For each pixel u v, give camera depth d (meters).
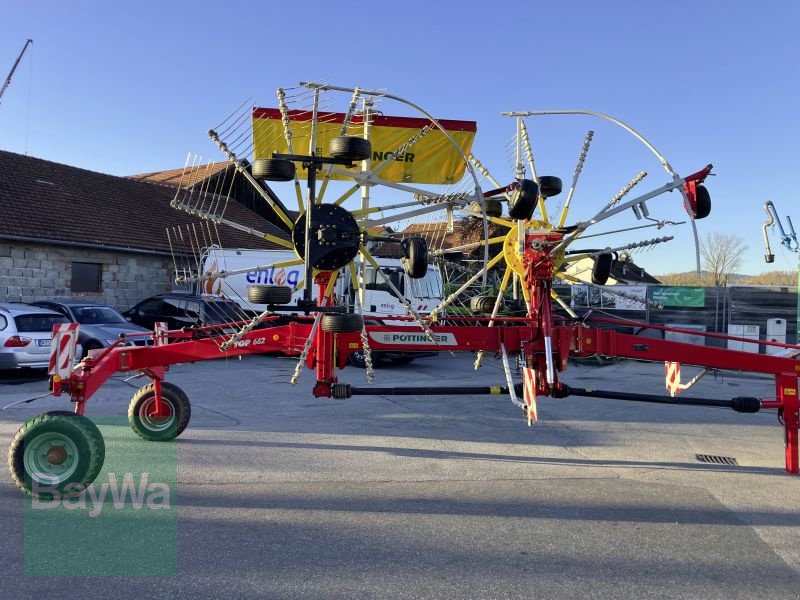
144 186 23.25
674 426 9.02
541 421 9.13
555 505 5.45
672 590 3.91
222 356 6.56
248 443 7.34
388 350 6.41
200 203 6.12
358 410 9.59
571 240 6.29
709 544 4.65
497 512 5.24
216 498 5.40
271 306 5.43
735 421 9.49
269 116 6.52
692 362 6.61
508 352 6.53
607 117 6.20
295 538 4.57
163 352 6.52
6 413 8.74
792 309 18.44
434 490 5.79
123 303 18.94
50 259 17.03
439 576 4.02
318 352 6.29
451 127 7.93
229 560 4.17
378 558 4.27
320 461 6.65
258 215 23.23
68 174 20.64
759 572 4.20
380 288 14.91
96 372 5.88
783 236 16.11
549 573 4.11
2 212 16.50
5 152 19.52
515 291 7.33
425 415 9.34
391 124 7.81
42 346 11.84
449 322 7.05
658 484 6.15
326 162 5.22
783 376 6.65
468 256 7.12
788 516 5.30
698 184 5.89
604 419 9.41
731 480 6.33
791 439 6.62
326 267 5.38
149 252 18.89
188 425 8.24
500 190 6.83
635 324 6.76
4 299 16.02
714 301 18.83
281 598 3.69
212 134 5.46
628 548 4.55
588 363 18.39
